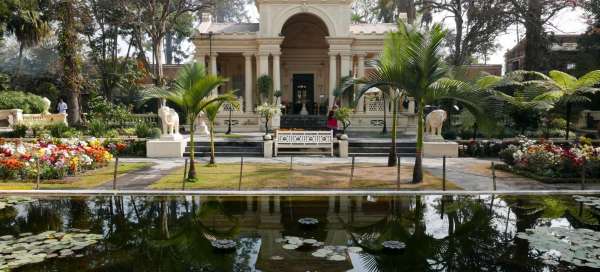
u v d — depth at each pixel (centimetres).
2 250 561
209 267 503
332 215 743
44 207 805
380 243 595
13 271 491
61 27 2427
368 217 732
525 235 636
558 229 669
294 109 3203
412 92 1077
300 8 2714
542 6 2833
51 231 647
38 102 2586
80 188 989
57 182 1063
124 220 712
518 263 522
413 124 2433
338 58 2895
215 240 599
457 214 757
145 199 871
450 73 1105
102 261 524
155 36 2956
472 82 1111
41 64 5894
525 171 1241
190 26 3734
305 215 742
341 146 1672
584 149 1241
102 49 3344
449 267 507
